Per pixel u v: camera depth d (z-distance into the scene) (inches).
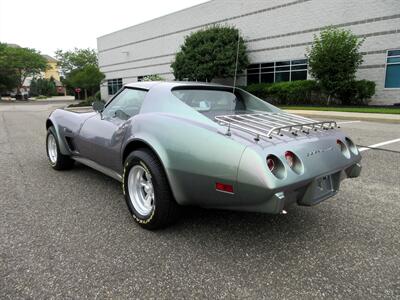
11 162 215.9
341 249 102.3
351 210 134.0
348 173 119.3
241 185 88.2
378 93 658.2
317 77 673.6
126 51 1434.5
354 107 626.5
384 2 629.9
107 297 77.9
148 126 112.8
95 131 145.2
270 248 102.5
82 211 130.7
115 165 133.7
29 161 219.0
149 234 110.9
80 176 180.9
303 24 773.9
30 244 103.0
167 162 102.7
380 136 324.2
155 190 106.9
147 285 82.7
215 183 93.4
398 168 199.0
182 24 1119.0
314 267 92.0
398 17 616.1
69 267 90.3
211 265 92.4
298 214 129.6
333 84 645.3
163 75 1250.0
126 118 133.1
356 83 642.8
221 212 130.2
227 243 105.3
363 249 102.3
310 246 104.1
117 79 1542.8
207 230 114.3
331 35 649.0
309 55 698.2
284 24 813.2
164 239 107.4
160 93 123.9
